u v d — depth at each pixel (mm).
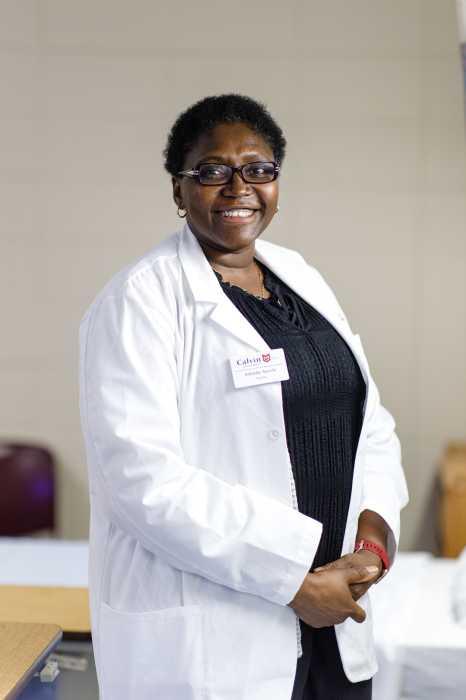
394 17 4336
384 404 4508
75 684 2129
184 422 1645
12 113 4438
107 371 1604
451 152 4383
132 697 1639
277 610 1639
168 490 1548
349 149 4410
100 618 1689
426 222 4422
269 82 4391
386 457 1921
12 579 3240
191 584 1615
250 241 1729
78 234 4488
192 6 4371
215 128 1681
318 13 4348
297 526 1580
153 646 1617
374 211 4438
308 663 1713
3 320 4535
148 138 4438
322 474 1707
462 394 4488
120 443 1568
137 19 4383
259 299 1766
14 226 4488
